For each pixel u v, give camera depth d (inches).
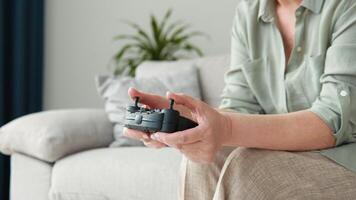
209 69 87.8
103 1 122.9
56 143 67.6
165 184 57.1
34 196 69.4
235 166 32.7
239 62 48.4
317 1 40.4
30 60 113.7
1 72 106.0
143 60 110.3
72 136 70.3
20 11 109.0
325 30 39.3
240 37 48.6
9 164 108.0
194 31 120.3
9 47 110.0
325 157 34.5
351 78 35.6
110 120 79.1
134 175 59.6
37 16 115.1
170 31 121.4
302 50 41.6
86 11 122.9
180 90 83.9
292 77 41.8
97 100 123.1
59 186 65.2
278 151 34.2
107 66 123.4
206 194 36.1
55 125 70.2
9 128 72.6
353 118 35.7
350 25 37.3
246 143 33.9
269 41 45.3
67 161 67.0
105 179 61.6
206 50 119.7
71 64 122.6
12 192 72.7
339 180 32.6
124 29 123.1
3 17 107.6
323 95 36.2
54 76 121.7
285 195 31.8
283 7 44.0
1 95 106.2
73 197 63.9
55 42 121.6
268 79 44.6
